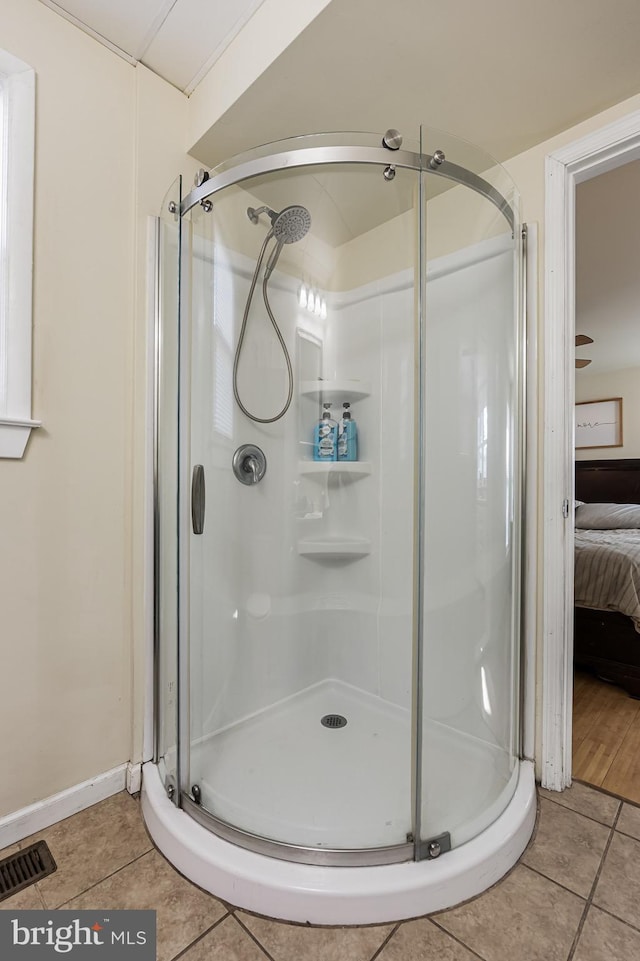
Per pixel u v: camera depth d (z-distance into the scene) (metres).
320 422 1.88
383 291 1.69
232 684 1.60
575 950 0.97
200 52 1.45
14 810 1.25
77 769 1.37
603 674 2.30
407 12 1.10
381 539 1.79
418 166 1.33
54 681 1.32
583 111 1.40
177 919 1.03
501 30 1.14
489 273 1.47
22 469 1.25
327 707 1.83
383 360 1.75
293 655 1.82
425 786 1.27
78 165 1.35
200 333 1.48
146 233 1.49
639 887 1.13
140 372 1.48
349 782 1.36
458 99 1.37
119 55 1.45
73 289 1.34
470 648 1.50
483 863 1.10
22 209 1.23
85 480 1.37
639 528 3.45
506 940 0.99
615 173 1.84
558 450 1.47
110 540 1.43
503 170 1.42
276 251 1.65
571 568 1.50
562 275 1.47
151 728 1.49
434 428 1.59
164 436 1.49
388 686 1.75
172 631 1.44
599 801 1.44
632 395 4.58
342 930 1.01
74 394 1.34
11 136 1.22
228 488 1.59
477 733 1.44
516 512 1.48
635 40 1.16
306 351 1.80
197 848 1.12
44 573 1.29
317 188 1.41
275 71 1.28
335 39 1.18
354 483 1.89
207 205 1.44
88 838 1.26
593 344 3.94
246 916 1.04
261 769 1.43
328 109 1.42
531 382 1.52
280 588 1.78
